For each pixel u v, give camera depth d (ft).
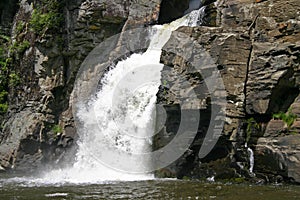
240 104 38.37
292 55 36.96
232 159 38.63
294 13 38.09
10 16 75.31
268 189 32.35
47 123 59.16
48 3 61.21
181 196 29.76
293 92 37.73
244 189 32.40
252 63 38.32
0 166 58.85
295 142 35.04
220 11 44.29
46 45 59.57
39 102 59.52
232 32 40.40
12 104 65.41
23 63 64.23
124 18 58.90
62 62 60.34
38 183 39.01
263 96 37.19
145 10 60.49
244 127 38.40
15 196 31.40
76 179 42.01
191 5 67.36
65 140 57.62
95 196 30.40
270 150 36.19
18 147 57.77
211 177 39.63
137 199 28.94
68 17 59.31
